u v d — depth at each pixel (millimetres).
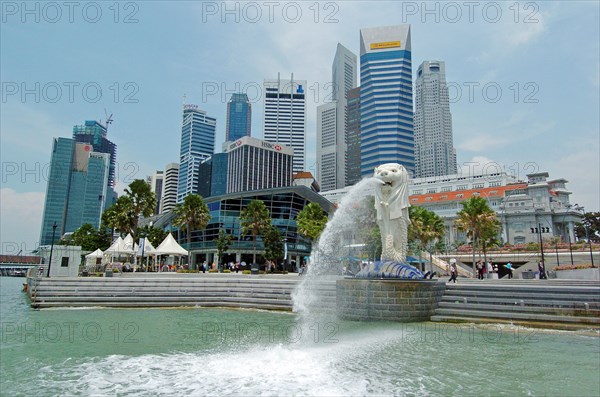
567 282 26812
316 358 10734
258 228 53781
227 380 8734
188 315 20016
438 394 7918
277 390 8062
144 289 23953
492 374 9328
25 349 12109
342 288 18719
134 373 9375
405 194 20938
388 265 19266
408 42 159500
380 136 153750
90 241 70062
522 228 84250
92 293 23141
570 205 83438
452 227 90750
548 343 12906
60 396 7773
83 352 11625
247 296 23703
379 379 8859
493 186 104500
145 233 64562
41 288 23000
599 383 8688
